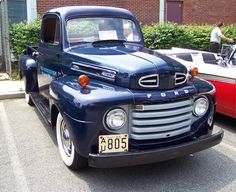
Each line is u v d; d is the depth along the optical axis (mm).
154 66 4137
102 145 3865
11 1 13047
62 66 5121
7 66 10695
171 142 4211
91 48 5043
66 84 4371
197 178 4402
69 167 4605
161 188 4160
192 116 4469
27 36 11102
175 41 12977
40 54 6203
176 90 4180
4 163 4824
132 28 5688
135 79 4027
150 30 12688
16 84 9422
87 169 4609
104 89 4086
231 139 5840
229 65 6395
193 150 4184
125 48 5066
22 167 4691
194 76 4691
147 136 4043
